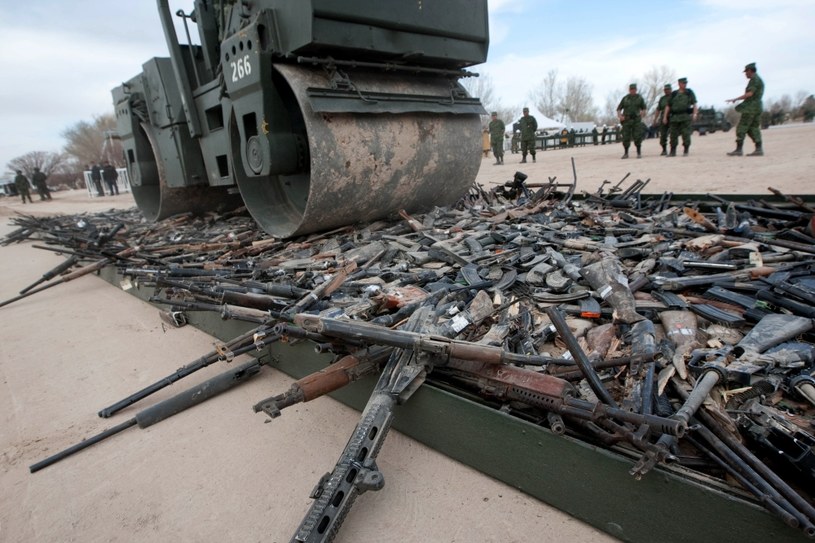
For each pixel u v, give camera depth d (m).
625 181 10.00
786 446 1.76
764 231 4.57
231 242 6.47
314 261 4.80
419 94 5.74
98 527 2.22
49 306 6.05
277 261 5.00
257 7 5.09
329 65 4.93
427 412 2.45
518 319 3.07
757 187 7.70
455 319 3.00
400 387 2.23
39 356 4.37
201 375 3.66
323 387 2.32
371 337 2.28
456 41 5.80
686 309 2.97
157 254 6.18
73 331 4.97
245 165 5.70
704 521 1.68
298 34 4.66
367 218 6.01
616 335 2.82
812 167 9.43
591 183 10.16
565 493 2.02
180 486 2.45
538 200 7.45
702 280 3.28
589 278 3.35
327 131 4.88
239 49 5.07
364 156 5.20
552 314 2.22
